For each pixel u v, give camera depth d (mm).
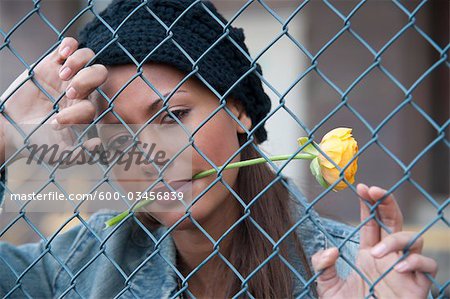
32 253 2934
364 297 2041
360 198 1923
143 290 2650
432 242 5941
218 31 2391
